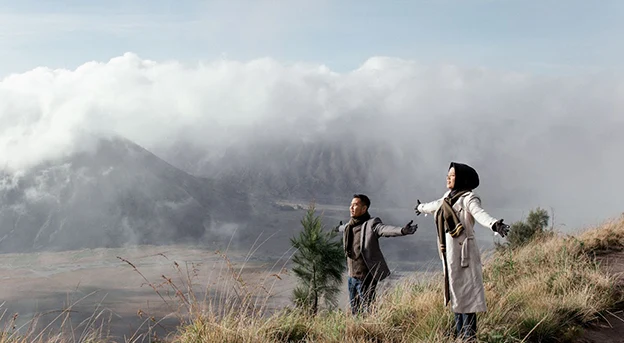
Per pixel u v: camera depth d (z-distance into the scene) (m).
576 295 6.25
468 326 4.91
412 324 5.39
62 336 4.11
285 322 5.21
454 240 5.04
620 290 6.71
